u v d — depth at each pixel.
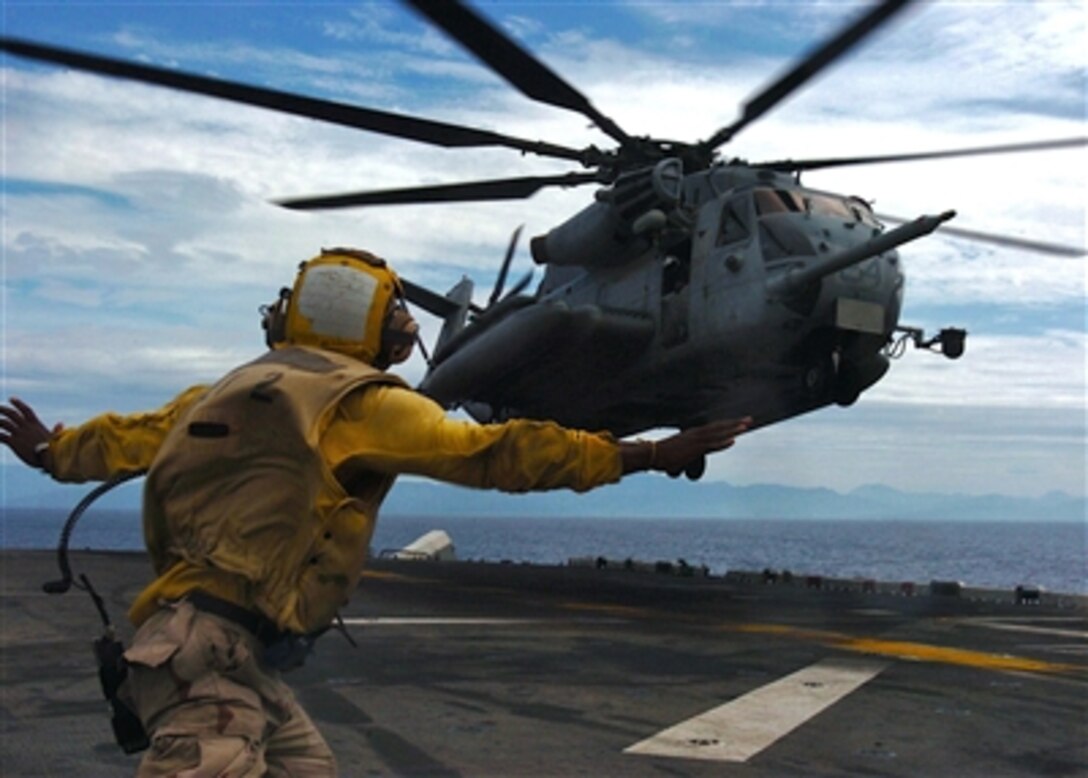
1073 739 5.97
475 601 13.90
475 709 6.46
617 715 6.34
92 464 2.90
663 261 15.70
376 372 2.65
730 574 22.33
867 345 14.22
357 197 11.84
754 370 14.80
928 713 6.59
